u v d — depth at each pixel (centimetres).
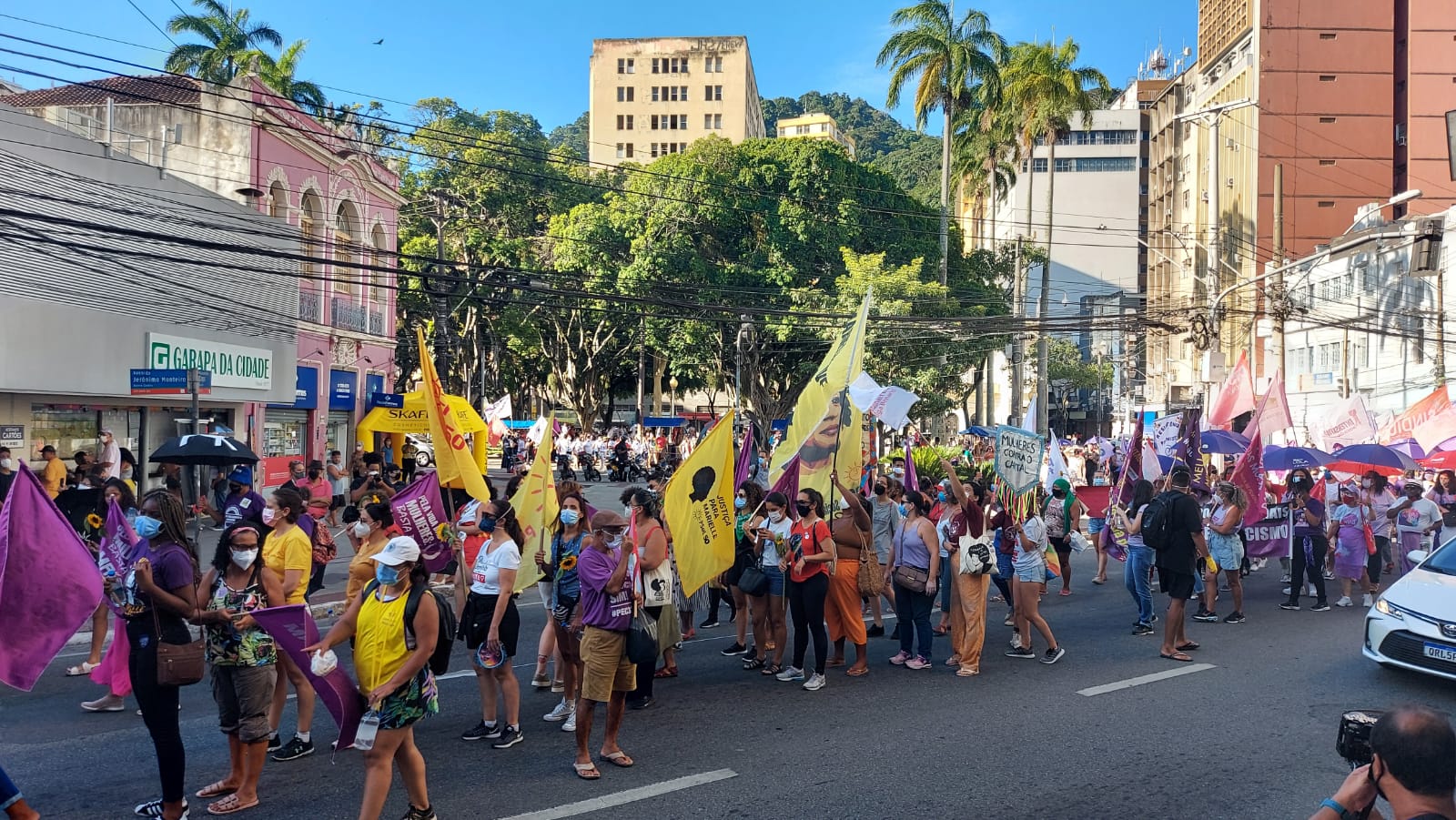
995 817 573
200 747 691
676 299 3972
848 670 944
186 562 547
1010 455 1051
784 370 4350
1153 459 1580
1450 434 1958
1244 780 638
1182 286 6247
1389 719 287
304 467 2269
